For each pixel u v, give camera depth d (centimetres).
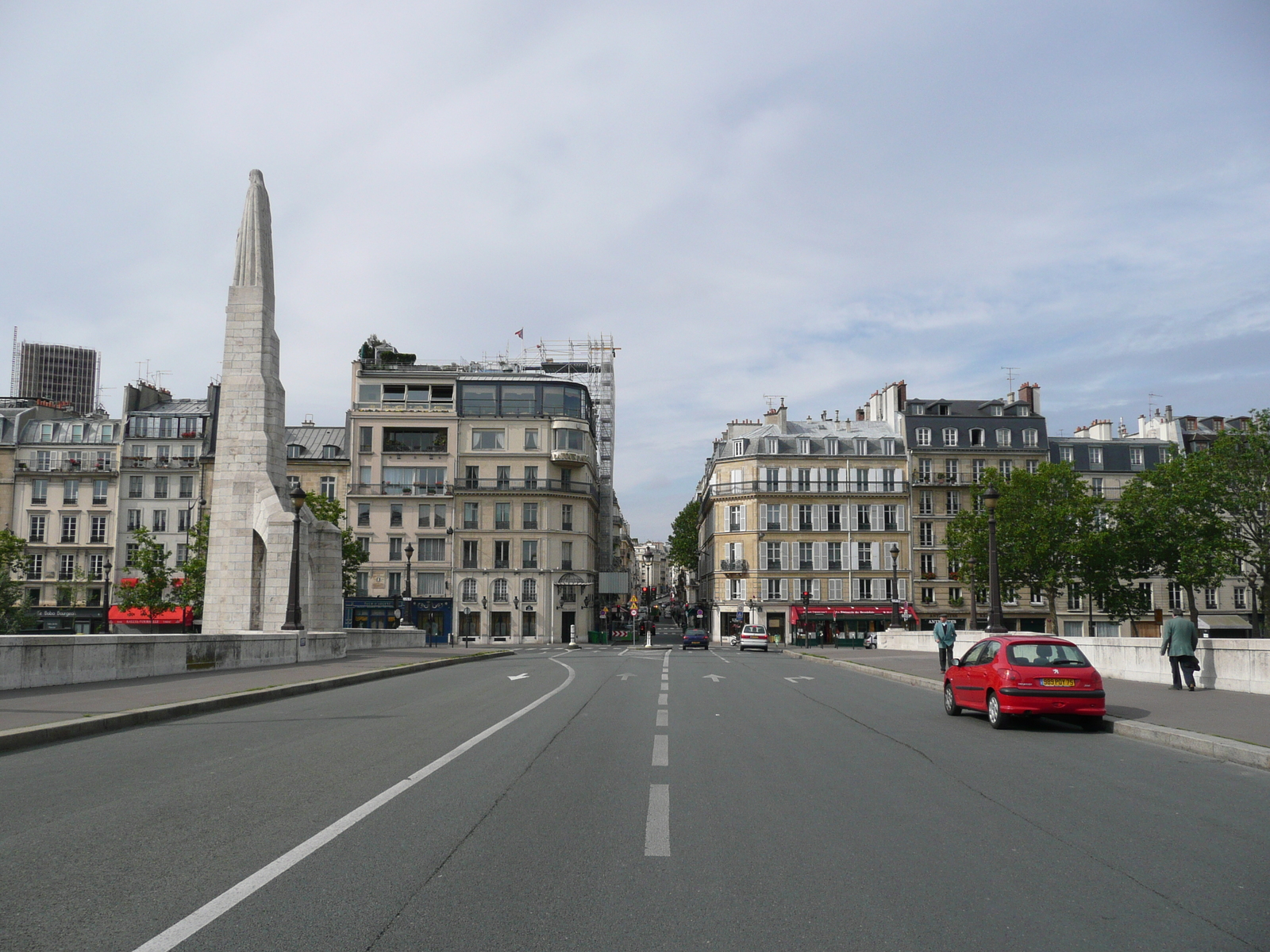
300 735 1259
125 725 1335
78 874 582
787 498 8100
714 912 527
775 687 2277
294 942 471
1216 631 7725
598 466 9544
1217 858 653
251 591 3716
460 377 7850
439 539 7619
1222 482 6194
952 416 8300
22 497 7800
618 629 10300
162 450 7850
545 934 488
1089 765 1064
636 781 922
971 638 3147
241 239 3866
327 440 8138
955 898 557
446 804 800
